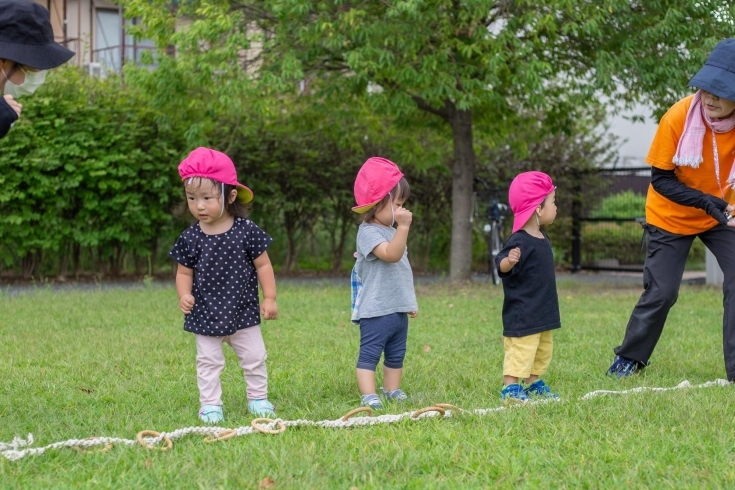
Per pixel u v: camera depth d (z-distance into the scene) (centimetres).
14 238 1143
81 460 326
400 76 930
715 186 494
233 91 944
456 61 996
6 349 594
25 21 345
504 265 430
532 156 1430
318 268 1403
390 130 1262
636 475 300
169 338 644
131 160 1133
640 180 1412
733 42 457
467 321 752
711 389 445
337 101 1066
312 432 361
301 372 511
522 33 1005
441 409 387
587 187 1449
